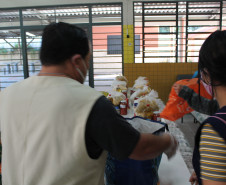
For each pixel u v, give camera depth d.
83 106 0.68
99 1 5.23
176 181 1.17
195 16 5.40
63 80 0.75
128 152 0.69
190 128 4.03
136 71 5.47
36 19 5.56
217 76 0.60
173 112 1.12
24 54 5.62
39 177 0.70
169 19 5.39
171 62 5.43
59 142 0.68
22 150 0.72
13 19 5.64
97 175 0.74
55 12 5.53
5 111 0.76
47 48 0.74
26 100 0.73
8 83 5.84
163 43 5.44
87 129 0.68
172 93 1.12
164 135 0.81
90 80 5.53
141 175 1.00
